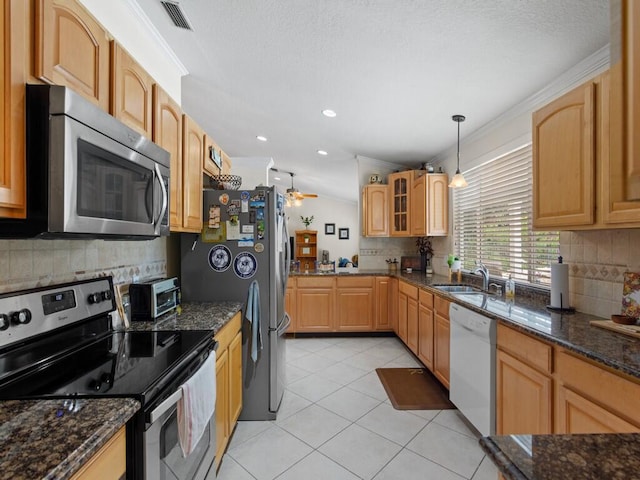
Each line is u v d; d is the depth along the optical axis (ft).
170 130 5.67
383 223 14.55
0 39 2.58
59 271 4.37
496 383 6.11
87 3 4.70
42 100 2.92
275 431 7.02
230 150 17.06
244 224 7.52
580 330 5.02
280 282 7.99
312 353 11.98
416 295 10.78
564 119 5.40
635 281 5.23
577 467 1.80
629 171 1.55
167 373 3.49
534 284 7.98
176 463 3.70
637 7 1.52
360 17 5.62
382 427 7.17
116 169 3.79
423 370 10.36
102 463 2.50
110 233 3.63
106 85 4.02
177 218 5.91
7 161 2.64
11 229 2.99
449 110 8.98
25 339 3.57
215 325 5.39
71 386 3.18
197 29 6.51
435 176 12.66
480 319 6.46
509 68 6.68
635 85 1.53
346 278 13.70
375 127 10.94
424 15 5.36
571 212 5.27
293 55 7.15
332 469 5.81
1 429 2.42
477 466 5.88
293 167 19.90
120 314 5.19
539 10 4.97
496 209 9.70
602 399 3.95
